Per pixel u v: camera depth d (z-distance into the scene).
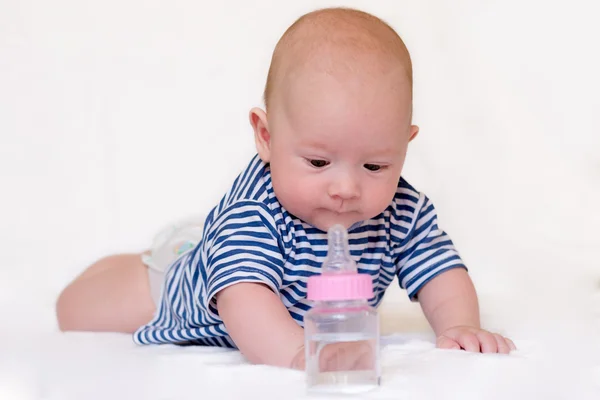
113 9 3.48
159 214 3.26
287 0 3.53
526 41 3.46
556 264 2.86
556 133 3.37
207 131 3.40
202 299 1.87
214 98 3.44
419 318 2.34
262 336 1.60
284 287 1.79
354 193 1.61
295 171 1.64
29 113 3.36
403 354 1.63
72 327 2.27
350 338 1.32
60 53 3.43
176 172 3.35
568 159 3.32
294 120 1.62
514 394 1.33
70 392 1.41
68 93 3.40
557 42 3.44
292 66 1.65
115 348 1.86
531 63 3.44
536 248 3.03
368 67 1.60
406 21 3.52
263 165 1.83
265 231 1.74
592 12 3.44
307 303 1.82
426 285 1.92
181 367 1.57
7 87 3.38
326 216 1.67
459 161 3.32
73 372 1.55
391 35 1.70
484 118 3.39
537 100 3.41
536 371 1.47
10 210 3.22
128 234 3.21
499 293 2.58
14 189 3.26
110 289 2.26
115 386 1.44
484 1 3.50
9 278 2.74
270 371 1.48
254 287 1.67
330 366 1.32
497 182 3.28
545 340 1.81
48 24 3.45
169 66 3.46
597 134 3.34
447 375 1.43
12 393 1.42
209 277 1.74
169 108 3.42
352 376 1.33
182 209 3.28
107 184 3.31
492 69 3.45
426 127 3.39
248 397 1.31
